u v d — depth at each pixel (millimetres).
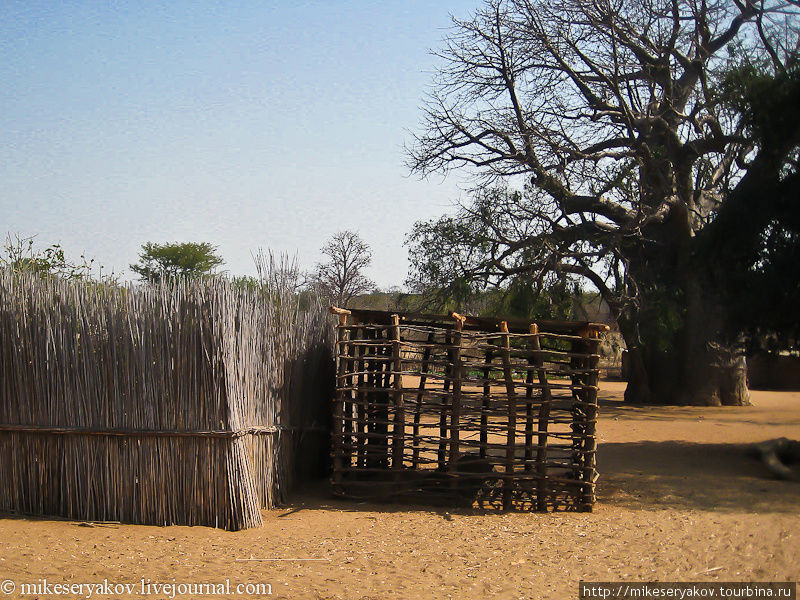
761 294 11867
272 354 9102
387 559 6875
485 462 9586
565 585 6176
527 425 9531
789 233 11961
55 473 7906
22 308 8039
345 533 7859
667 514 8938
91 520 7770
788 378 35281
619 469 11953
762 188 11930
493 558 6984
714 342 23703
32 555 6430
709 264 12922
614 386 33250
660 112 23141
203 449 7727
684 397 24312
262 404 8758
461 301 24844
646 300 23438
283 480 9453
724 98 13891
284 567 6500
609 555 7133
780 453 12734
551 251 23031
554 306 23500
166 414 7762
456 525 8344
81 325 7938
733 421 19250
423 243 25125
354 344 9727
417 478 9805
